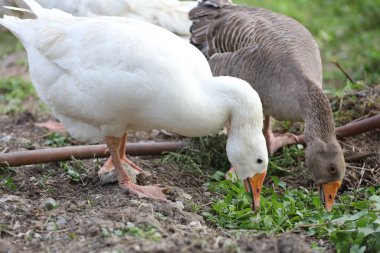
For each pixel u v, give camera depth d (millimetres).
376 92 11234
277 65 9234
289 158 9734
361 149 9828
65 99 8016
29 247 6828
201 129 7824
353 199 8562
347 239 7059
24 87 13289
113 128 8078
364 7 18422
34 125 11164
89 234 6957
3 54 15414
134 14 10570
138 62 7547
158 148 9656
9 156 8805
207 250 6488
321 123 8648
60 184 8641
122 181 8328
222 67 9734
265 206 8102
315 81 9125
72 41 7938
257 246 6680
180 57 7680
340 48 16328
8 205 7742
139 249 6438
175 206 7832
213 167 9797
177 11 10727
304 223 7680
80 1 10453
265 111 9625
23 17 10555
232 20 10031
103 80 7648
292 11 17406
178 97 7539
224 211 7969
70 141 10398
